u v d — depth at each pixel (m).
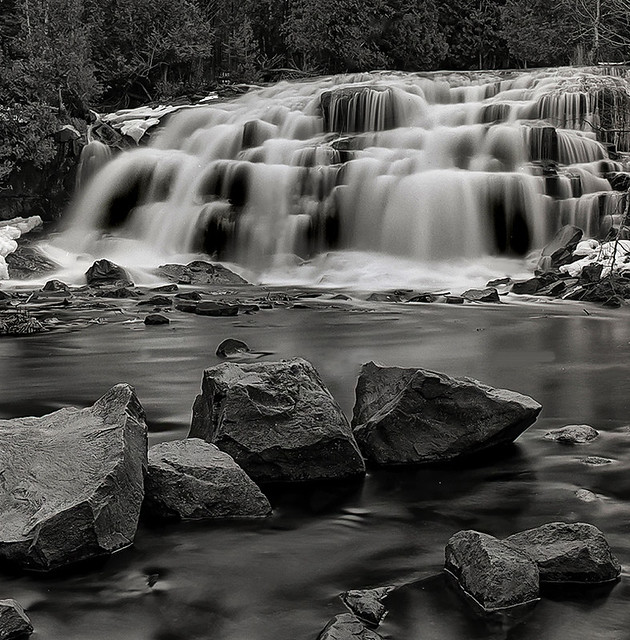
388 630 3.12
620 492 4.58
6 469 4.06
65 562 3.71
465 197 17.92
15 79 21.75
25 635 3.11
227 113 23.31
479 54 33.81
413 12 32.09
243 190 19.48
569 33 28.38
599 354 8.66
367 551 3.84
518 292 14.45
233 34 32.44
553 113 21.73
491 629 3.13
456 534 3.68
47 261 17.81
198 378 7.47
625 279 13.80
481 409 5.25
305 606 3.32
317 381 5.10
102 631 3.15
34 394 6.88
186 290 15.23
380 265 17.30
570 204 17.78
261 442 4.77
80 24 27.12
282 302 13.38
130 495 4.03
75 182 21.20
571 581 3.50
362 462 4.95
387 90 22.11
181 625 3.19
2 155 20.09
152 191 20.67
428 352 8.80
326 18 31.47
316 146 20.31
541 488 4.66
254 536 4.03
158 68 30.84
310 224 18.69
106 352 8.90
